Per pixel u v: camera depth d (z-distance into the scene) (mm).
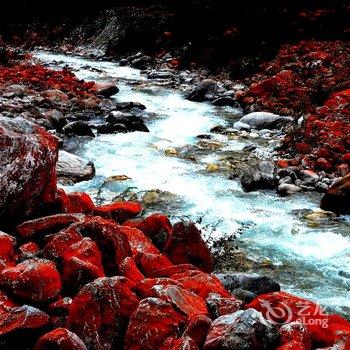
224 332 3260
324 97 12844
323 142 9609
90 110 12930
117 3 29328
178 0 25625
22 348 3447
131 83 17562
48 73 16922
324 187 8102
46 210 5445
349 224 6953
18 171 5035
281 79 13984
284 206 7574
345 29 19344
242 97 14156
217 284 4328
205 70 19203
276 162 9312
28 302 3781
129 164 9195
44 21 30672
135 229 5266
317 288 5324
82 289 3607
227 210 7348
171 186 8211
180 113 13383
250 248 6195
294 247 6258
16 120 5516
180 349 3123
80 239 4461
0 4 32312
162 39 22891
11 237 4598
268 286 4773
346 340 3582
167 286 3771
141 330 3361
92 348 3416
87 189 7969
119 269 4316
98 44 26047
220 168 9109
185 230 5062
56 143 5668
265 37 19438
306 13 20672
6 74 16031
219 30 21109
